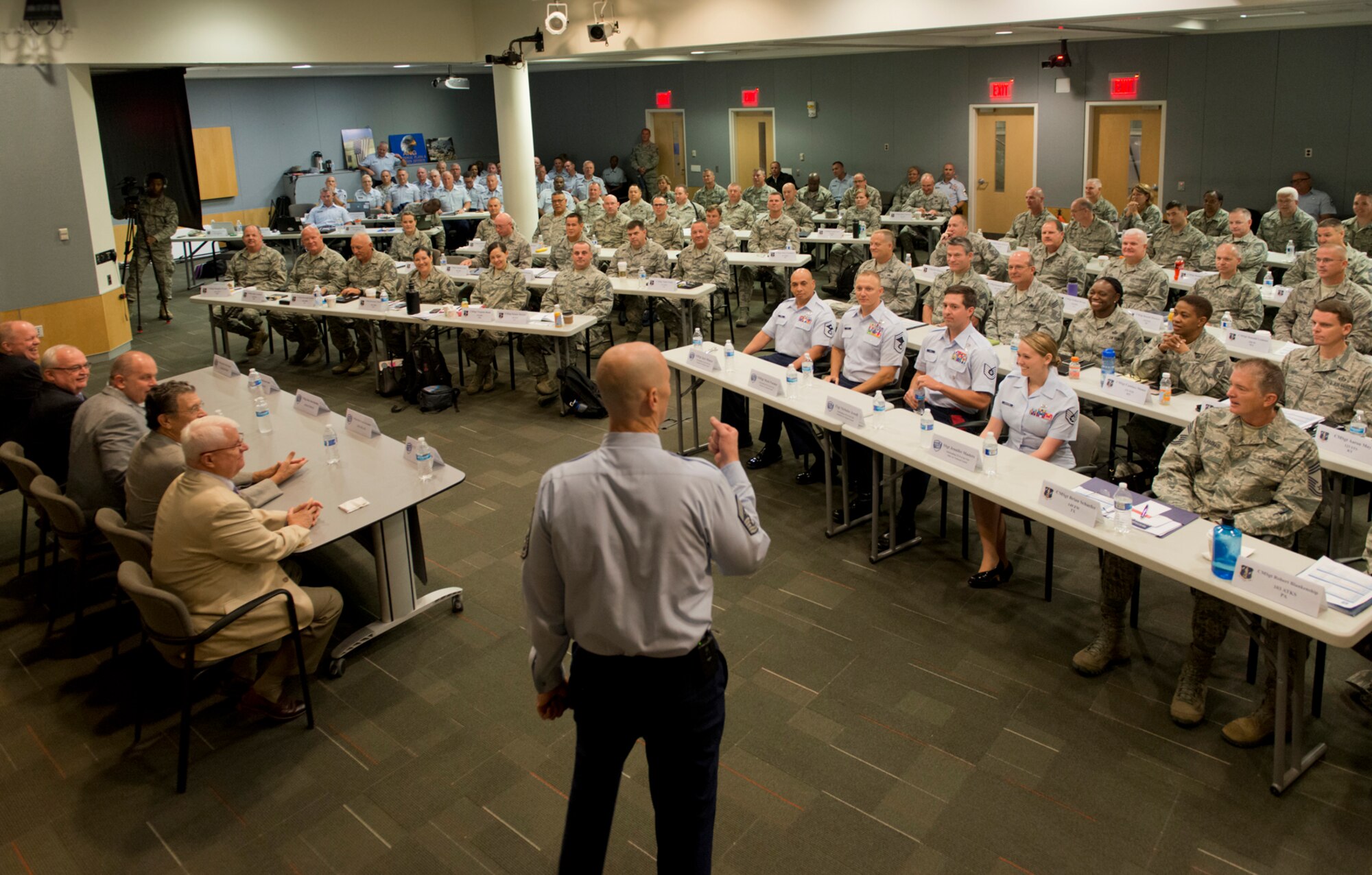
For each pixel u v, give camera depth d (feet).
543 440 20.35
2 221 25.21
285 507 11.99
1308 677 11.38
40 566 14.29
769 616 13.10
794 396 15.65
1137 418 15.79
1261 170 34.47
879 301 16.70
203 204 46.98
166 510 10.14
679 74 52.85
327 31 30.81
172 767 10.52
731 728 10.81
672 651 6.41
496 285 23.63
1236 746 10.19
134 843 9.41
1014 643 12.26
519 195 35.22
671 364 17.83
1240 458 10.98
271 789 10.11
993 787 9.75
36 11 25.21
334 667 12.03
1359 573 9.21
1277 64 33.22
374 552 12.41
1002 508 13.47
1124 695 11.14
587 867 6.95
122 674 12.35
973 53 41.39
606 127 57.52
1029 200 28.76
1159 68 36.09
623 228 32.58
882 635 12.56
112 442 12.81
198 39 28.09
